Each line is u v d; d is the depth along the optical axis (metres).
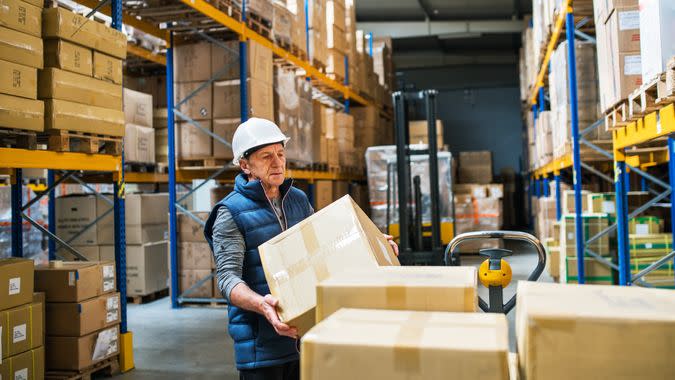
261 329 2.39
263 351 2.38
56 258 7.50
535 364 1.13
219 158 7.00
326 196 10.07
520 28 17.98
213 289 7.37
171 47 7.14
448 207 10.52
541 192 14.40
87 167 4.29
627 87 4.57
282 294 1.92
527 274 9.02
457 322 1.27
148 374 4.69
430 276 1.55
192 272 7.45
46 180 8.34
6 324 3.65
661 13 3.41
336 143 10.64
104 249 7.60
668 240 6.43
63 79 3.86
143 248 7.60
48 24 3.79
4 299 3.68
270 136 2.46
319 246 1.94
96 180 8.54
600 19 5.17
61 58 3.85
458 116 20.78
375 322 1.29
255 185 2.45
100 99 4.23
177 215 7.49
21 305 3.82
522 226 19.88
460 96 20.81
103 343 4.55
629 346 1.08
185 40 7.41
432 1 16.53
